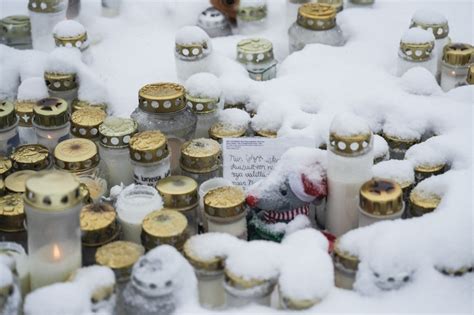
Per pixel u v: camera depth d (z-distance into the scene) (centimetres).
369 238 136
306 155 154
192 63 192
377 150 168
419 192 155
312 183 151
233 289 130
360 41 217
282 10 242
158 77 204
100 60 214
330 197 153
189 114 174
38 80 192
